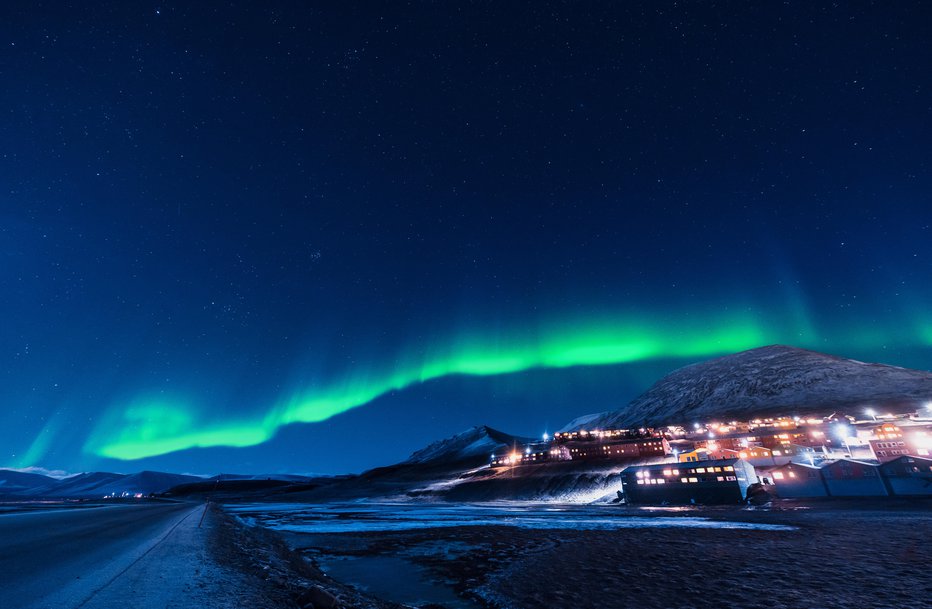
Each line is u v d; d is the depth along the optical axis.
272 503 175.88
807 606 19.03
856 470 78.12
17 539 20.91
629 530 48.97
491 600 21.72
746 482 86.75
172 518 45.88
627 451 136.88
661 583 24.06
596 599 21.30
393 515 87.12
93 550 18.12
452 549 39.00
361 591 23.33
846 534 39.47
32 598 9.68
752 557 30.69
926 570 24.97
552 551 36.72
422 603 21.14
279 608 11.60
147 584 12.06
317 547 40.56
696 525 51.34
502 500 131.75
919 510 55.94
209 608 10.17
